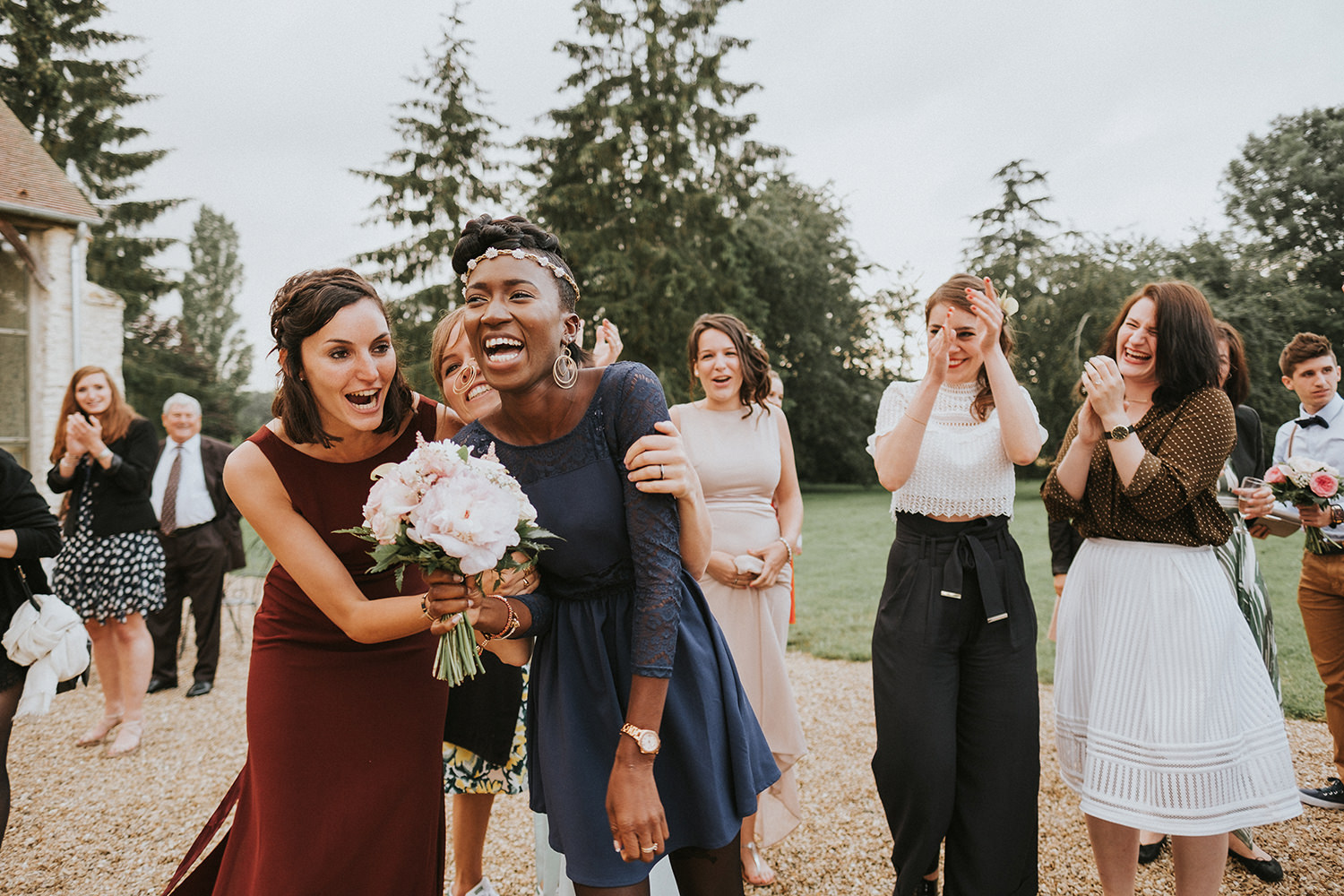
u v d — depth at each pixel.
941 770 2.26
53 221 10.73
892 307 31.00
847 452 28.91
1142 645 2.20
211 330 60.66
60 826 3.56
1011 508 2.40
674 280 22.38
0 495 2.61
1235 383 3.22
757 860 2.87
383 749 1.84
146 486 4.71
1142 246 21.11
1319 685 4.78
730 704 1.58
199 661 5.68
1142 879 2.76
